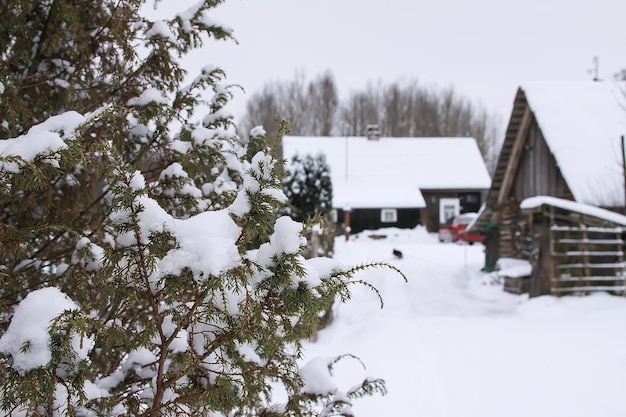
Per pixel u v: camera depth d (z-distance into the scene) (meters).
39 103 2.70
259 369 1.93
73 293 2.31
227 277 1.57
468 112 58.47
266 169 1.73
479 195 30.41
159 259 1.67
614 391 5.00
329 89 55.31
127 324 2.23
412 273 15.42
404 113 57.28
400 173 30.02
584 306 9.19
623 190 10.96
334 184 28.81
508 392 5.14
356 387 2.54
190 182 2.64
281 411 2.18
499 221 15.27
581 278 9.87
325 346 7.35
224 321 1.67
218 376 1.71
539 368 5.83
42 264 2.56
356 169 30.11
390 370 6.04
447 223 29.98
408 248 22.53
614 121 12.55
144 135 2.90
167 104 2.79
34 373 1.39
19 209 2.47
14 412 1.57
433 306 10.90
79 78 2.92
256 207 1.68
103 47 2.96
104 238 2.42
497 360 6.22
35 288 2.44
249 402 1.92
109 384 2.14
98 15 3.09
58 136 1.62
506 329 7.91
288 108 53.91
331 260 1.87
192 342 1.74
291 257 1.67
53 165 1.62
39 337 1.40
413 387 5.42
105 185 2.69
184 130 3.03
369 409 4.86
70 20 2.72
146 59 2.98
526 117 14.11
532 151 14.12
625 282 9.72
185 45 3.18
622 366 5.70
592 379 5.36
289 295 1.69
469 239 25.38
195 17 3.14
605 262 10.06
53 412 1.57
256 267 1.71
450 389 5.31
